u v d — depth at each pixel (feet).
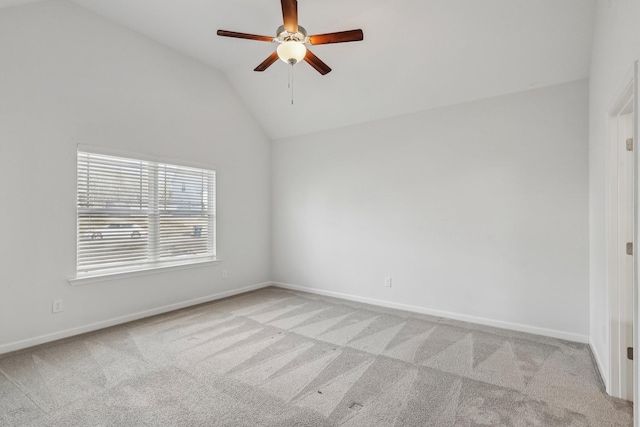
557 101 9.93
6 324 8.73
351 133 14.37
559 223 9.92
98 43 10.50
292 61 8.51
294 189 16.35
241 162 15.62
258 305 13.41
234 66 13.97
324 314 12.23
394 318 11.78
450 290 11.86
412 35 10.12
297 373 7.66
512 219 10.67
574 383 7.22
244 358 8.44
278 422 5.85
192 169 13.55
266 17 10.51
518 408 6.28
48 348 8.98
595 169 8.48
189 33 11.55
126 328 10.60
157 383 7.16
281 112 15.30
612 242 6.87
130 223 11.48
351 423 5.83
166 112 12.46
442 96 11.66
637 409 4.99
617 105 6.30
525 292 10.46
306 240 15.93
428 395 6.73
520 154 10.52
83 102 10.18
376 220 13.66
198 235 13.80
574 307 9.71
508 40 9.37
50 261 9.50
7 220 8.73
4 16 8.65
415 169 12.62
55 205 9.59
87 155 10.37
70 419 5.87
